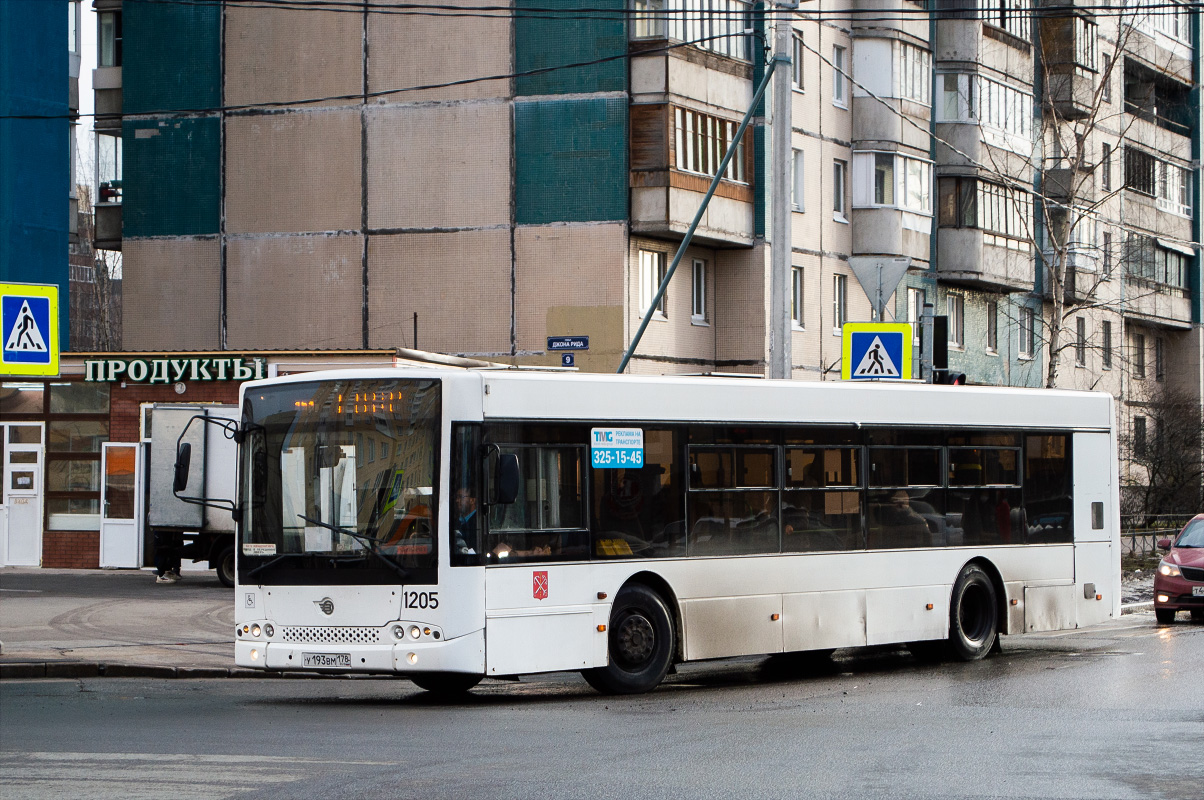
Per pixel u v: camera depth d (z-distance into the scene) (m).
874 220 43.22
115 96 40.12
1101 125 55.81
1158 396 49.81
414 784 8.99
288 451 13.73
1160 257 60.47
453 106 37.28
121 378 30.47
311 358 29.59
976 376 49.16
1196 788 8.88
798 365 40.88
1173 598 23.75
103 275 66.19
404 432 13.38
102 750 10.37
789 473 15.85
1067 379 54.28
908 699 13.66
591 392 14.29
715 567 15.10
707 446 15.16
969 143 46.94
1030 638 21.36
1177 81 62.06
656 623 14.56
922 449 17.17
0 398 31.16
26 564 30.98
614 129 36.25
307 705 13.47
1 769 9.52
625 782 9.08
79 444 30.97
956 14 46.72
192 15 39.09
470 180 37.16
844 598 16.19
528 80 36.84
